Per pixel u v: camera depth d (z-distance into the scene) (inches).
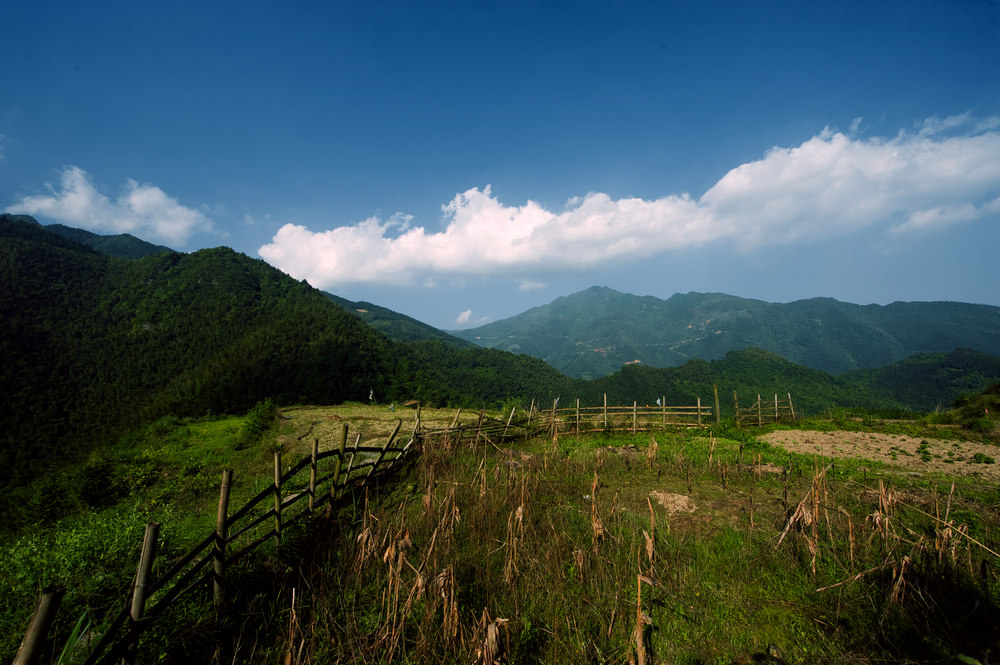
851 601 193.9
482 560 227.1
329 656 164.4
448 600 174.6
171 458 561.3
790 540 243.1
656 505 304.3
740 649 171.0
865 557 224.5
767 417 740.7
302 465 251.1
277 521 232.4
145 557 146.7
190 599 183.5
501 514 273.9
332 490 285.0
